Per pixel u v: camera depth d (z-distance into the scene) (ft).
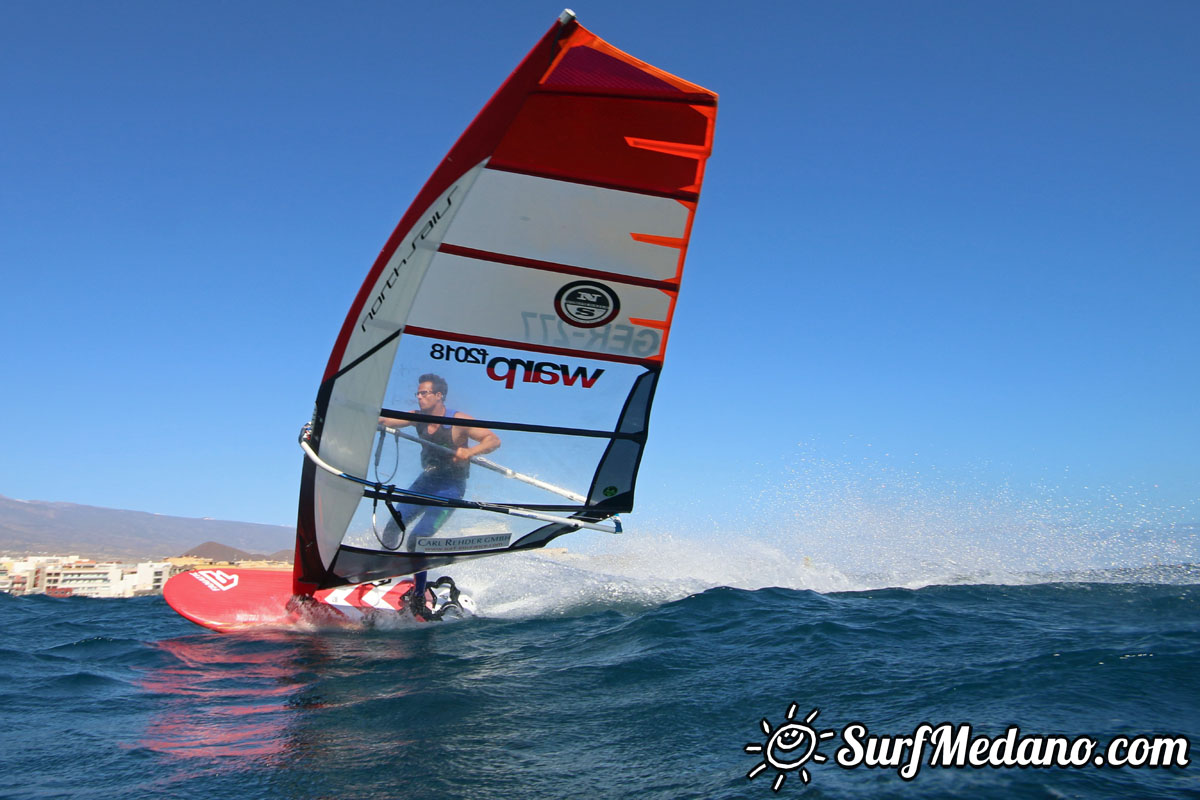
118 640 21.09
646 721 12.71
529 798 9.68
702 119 18.92
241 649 19.44
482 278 19.97
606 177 19.47
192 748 11.74
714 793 9.75
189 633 22.18
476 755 11.26
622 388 21.34
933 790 9.65
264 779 10.40
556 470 21.48
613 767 10.75
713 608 22.02
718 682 14.83
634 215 19.92
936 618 20.45
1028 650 16.34
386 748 11.62
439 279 19.79
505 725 12.64
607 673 15.76
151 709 14.02
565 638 19.61
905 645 17.37
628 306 20.71
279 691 15.16
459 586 26.91
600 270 20.27
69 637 22.49
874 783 9.94
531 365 20.83
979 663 15.44
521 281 20.15
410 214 19.54
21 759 11.28
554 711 13.38
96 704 14.39
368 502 21.12
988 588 25.79
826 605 22.67
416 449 20.77
